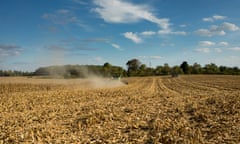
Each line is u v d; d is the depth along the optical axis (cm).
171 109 1377
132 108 1445
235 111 1172
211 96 1920
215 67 13012
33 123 1134
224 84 4259
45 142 858
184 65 13100
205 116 1108
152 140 827
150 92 2888
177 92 2909
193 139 791
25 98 2105
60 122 1145
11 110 1559
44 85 3822
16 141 862
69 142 854
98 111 1302
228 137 817
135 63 14288
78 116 1255
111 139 871
